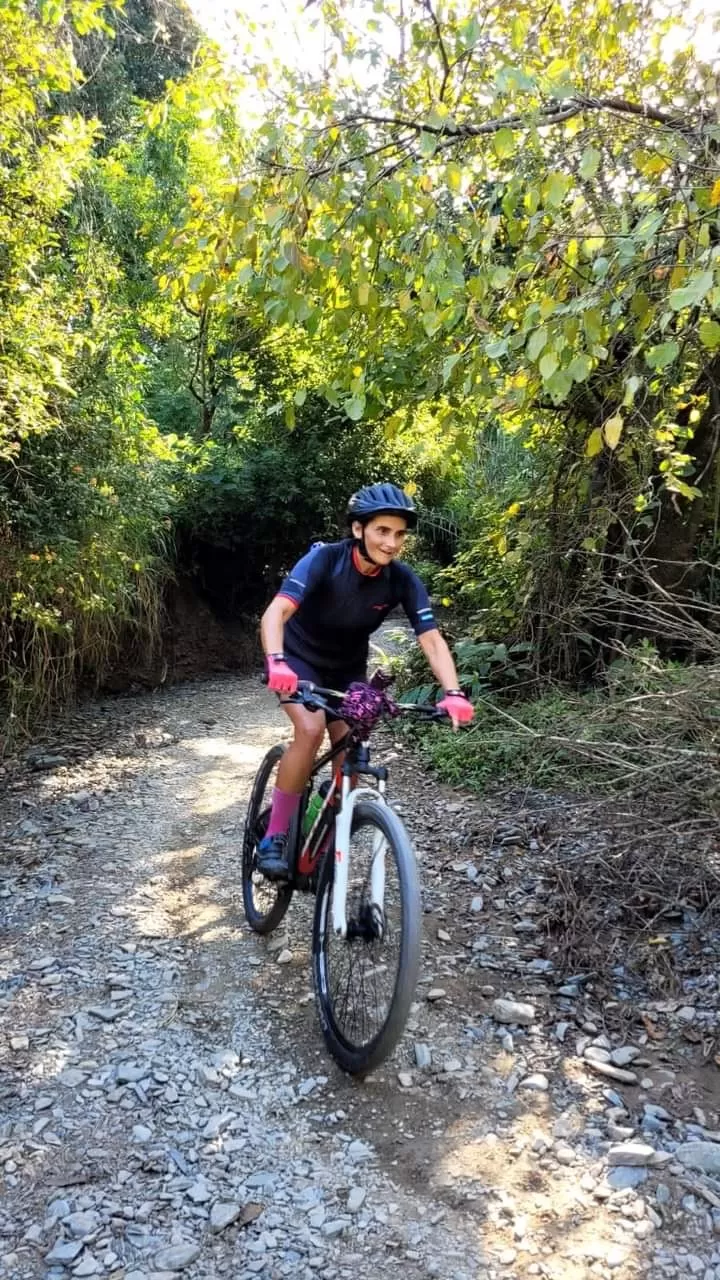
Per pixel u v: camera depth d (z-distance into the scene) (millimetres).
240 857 4277
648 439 5125
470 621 6848
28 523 5980
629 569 5730
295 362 9242
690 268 2715
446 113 3229
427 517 12180
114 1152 2266
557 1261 1936
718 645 4039
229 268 3812
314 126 3678
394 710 2648
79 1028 2811
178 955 3316
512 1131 2354
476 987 3053
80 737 6410
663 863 3646
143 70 11016
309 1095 2514
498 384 3900
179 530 9492
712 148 3166
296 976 3170
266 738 6734
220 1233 2012
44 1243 1977
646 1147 2248
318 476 10086
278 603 2787
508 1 3650
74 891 3857
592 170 2824
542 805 4551
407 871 2406
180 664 9047
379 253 3889
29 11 4852
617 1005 2938
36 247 5297
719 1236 2008
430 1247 1977
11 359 5012
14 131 4797
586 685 5934
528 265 3215
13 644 6422
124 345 8008
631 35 3857
